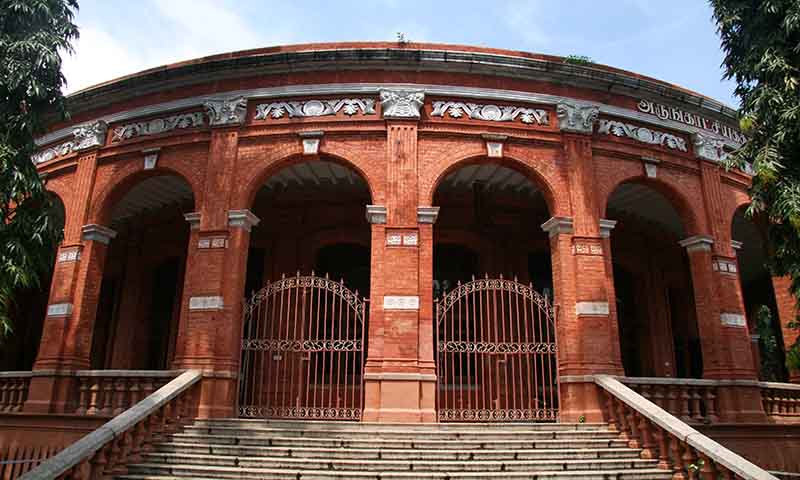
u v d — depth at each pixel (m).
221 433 10.95
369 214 13.36
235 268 13.23
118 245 20.11
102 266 14.99
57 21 11.54
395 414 11.91
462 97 14.39
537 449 10.48
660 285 20.28
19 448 13.02
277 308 17.20
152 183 17.22
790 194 10.46
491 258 17.95
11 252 10.48
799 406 15.40
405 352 12.41
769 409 14.80
